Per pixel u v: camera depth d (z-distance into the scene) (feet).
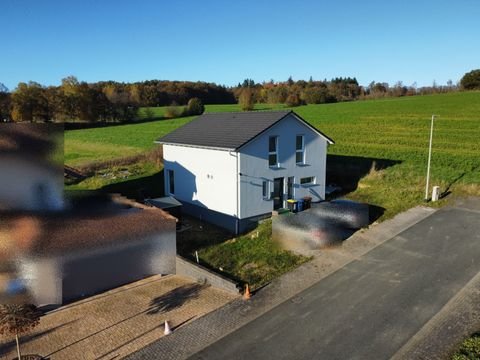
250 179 65.57
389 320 36.09
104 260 47.88
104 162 116.57
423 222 61.87
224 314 39.04
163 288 46.73
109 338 36.42
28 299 41.91
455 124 178.19
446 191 78.74
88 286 46.60
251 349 33.14
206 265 51.29
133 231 51.49
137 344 35.12
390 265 47.57
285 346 33.24
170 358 32.73
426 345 32.19
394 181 89.35
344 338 33.83
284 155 70.38
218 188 68.13
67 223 50.90
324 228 58.49
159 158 115.85
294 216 63.36
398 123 189.06
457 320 35.42
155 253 51.80
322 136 75.87
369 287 42.55
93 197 67.00
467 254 49.60
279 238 57.98
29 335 37.50
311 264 49.26
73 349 34.96
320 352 32.22
